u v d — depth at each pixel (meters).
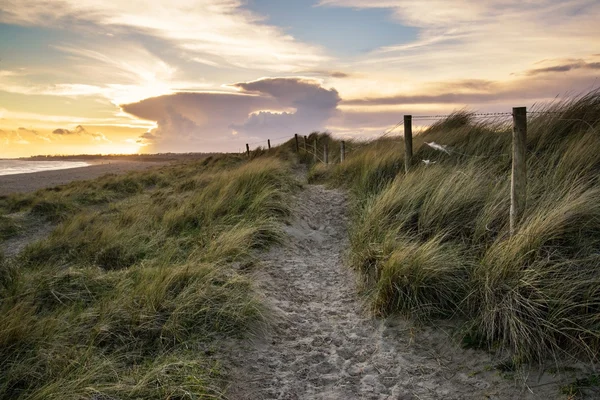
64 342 3.31
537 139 6.44
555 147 6.05
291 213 7.46
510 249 3.71
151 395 2.71
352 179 9.80
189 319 3.70
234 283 4.39
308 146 18.38
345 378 3.22
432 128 10.22
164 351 3.33
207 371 3.08
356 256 5.27
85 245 6.78
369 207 6.54
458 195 5.16
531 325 3.17
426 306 3.89
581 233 3.84
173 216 7.46
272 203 7.38
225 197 7.83
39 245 7.03
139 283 4.36
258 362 3.38
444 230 4.86
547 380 2.84
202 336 3.56
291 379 3.20
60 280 4.62
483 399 2.82
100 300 4.19
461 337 3.49
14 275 4.86
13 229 9.66
